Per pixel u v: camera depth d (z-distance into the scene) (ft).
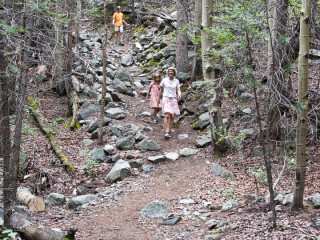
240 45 14.99
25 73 14.40
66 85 34.04
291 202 15.55
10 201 13.84
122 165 24.58
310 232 12.41
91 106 34.22
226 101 31.22
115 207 19.63
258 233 13.16
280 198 16.75
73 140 29.58
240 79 14.49
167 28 52.65
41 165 24.95
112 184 23.38
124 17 64.03
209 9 24.59
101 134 28.81
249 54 13.28
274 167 21.24
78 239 15.38
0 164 22.53
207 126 30.42
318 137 23.20
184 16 38.93
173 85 30.17
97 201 20.63
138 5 64.08
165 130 31.07
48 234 13.64
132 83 42.47
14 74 15.02
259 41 15.28
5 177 13.65
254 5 12.97
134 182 23.41
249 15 12.86
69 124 32.32
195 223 16.48
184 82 38.73
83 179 24.03
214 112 25.44
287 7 18.67
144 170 25.12
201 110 32.68
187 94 36.22
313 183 18.84
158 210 18.21
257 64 13.91
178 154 27.25
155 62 46.39
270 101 13.83
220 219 16.20
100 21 61.16
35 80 32.48
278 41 13.33
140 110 35.94
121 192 21.84
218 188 20.92
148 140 28.32
